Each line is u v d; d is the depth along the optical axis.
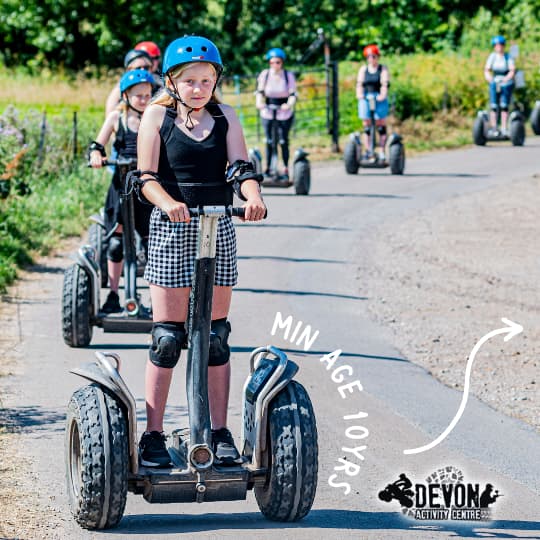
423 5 61.75
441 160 38.47
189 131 8.11
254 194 7.85
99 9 60.53
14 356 13.67
